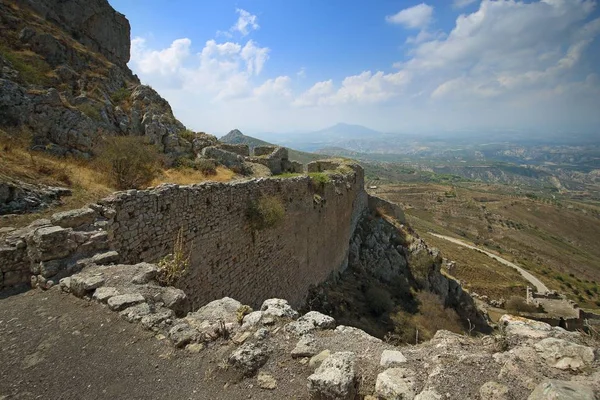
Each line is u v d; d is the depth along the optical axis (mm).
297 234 18344
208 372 4777
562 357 4156
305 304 19250
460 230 121938
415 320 24906
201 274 10852
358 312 21641
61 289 6883
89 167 17156
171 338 5422
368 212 44250
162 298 6773
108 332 5633
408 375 4176
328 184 23625
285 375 4652
